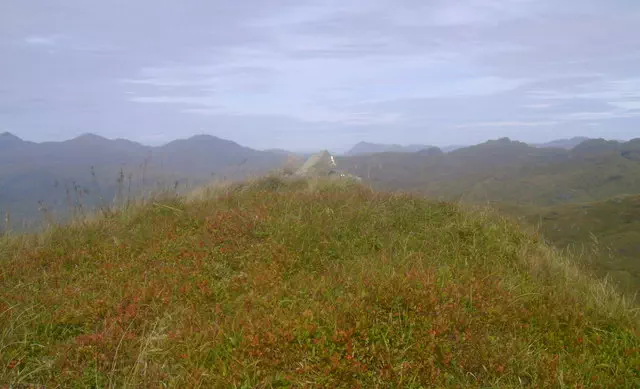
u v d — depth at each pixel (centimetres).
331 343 433
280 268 621
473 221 835
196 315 490
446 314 471
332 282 563
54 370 402
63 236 762
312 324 451
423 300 490
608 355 460
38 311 503
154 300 523
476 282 561
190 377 385
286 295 540
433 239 763
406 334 448
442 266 631
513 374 418
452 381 403
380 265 625
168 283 562
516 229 827
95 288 568
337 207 877
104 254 680
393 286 514
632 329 503
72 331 474
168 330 466
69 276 611
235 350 423
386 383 390
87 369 400
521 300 551
